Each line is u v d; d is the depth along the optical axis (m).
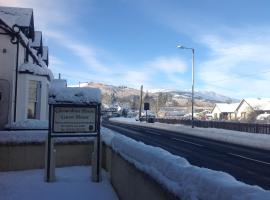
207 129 49.44
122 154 9.57
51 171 12.53
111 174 12.22
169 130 48.28
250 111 102.25
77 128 12.91
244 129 45.28
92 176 12.62
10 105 23.69
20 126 17.36
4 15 29.48
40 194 10.94
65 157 15.30
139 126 59.66
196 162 18.06
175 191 4.96
